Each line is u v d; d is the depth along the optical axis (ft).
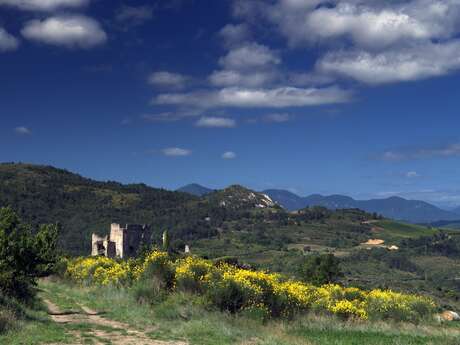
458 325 89.56
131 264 109.29
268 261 460.14
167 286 81.25
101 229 506.07
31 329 53.47
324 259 191.62
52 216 522.06
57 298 88.28
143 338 53.26
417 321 86.84
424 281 420.36
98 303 81.35
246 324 65.82
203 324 61.46
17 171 650.02
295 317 74.74
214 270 80.23
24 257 72.79
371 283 309.42
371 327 72.90
